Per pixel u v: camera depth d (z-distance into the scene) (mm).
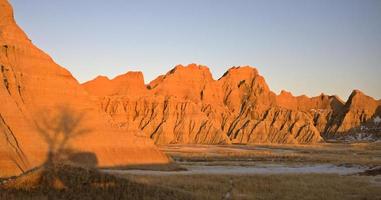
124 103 194250
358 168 82562
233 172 69250
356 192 45719
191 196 35312
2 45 57406
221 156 117188
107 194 30578
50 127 57594
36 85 59281
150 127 188750
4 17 60844
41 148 53375
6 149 48094
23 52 59906
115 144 67500
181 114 196875
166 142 183875
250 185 49250
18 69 58000
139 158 69562
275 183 51625
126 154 68000
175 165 74500
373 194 44219
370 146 186625
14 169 47031
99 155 62969
